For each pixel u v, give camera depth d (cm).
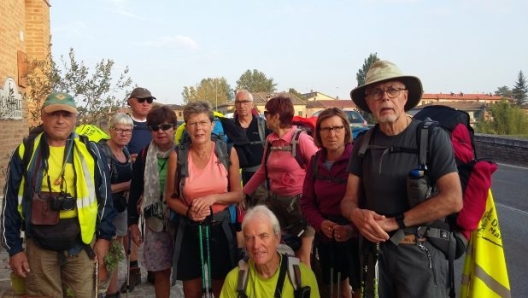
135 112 592
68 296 345
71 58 1005
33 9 967
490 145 1956
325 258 378
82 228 336
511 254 626
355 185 298
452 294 274
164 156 412
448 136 273
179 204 362
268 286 323
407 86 282
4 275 477
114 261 385
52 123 327
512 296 487
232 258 367
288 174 431
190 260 365
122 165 477
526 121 3909
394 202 274
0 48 739
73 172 334
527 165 1625
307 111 7619
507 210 897
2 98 745
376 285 282
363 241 293
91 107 759
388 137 281
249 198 463
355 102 312
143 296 485
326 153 375
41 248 334
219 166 364
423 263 268
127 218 469
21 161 330
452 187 260
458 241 279
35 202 326
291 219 436
